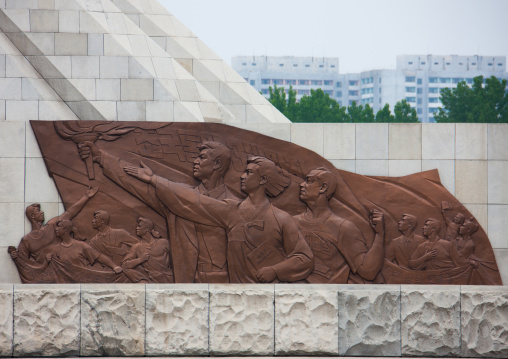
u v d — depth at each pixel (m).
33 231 9.98
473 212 10.35
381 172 10.33
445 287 10.05
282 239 10.01
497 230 10.33
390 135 10.34
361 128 10.32
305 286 9.98
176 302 9.92
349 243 9.98
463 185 10.36
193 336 9.92
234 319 9.94
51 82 10.62
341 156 10.30
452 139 10.35
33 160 10.11
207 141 10.15
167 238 10.08
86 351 9.86
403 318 9.99
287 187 10.12
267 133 10.27
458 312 10.02
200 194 10.01
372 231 10.09
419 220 10.16
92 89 10.63
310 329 9.95
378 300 9.97
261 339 9.95
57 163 10.06
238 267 9.96
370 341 9.97
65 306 9.87
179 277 9.96
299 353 9.95
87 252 9.95
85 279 9.94
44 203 10.12
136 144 10.12
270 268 9.93
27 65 10.65
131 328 9.88
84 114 10.55
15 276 10.04
